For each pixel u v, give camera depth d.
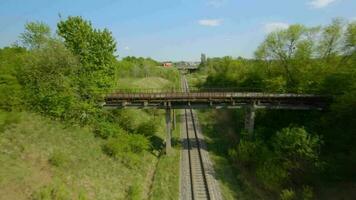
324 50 39.97
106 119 35.00
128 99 34.34
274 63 46.94
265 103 34.94
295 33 41.56
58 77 30.17
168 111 34.78
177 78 122.81
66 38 35.16
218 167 31.45
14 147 21.31
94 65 35.38
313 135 27.69
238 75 65.56
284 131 26.53
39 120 26.75
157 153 36.16
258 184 27.05
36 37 32.97
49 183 19.69
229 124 49.03
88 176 23.16
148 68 102.12
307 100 34.38
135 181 26.47
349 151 24.48
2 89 25.98
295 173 24.72
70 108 30.17
